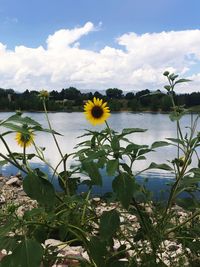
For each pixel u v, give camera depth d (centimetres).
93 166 65
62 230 63
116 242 94
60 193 77
